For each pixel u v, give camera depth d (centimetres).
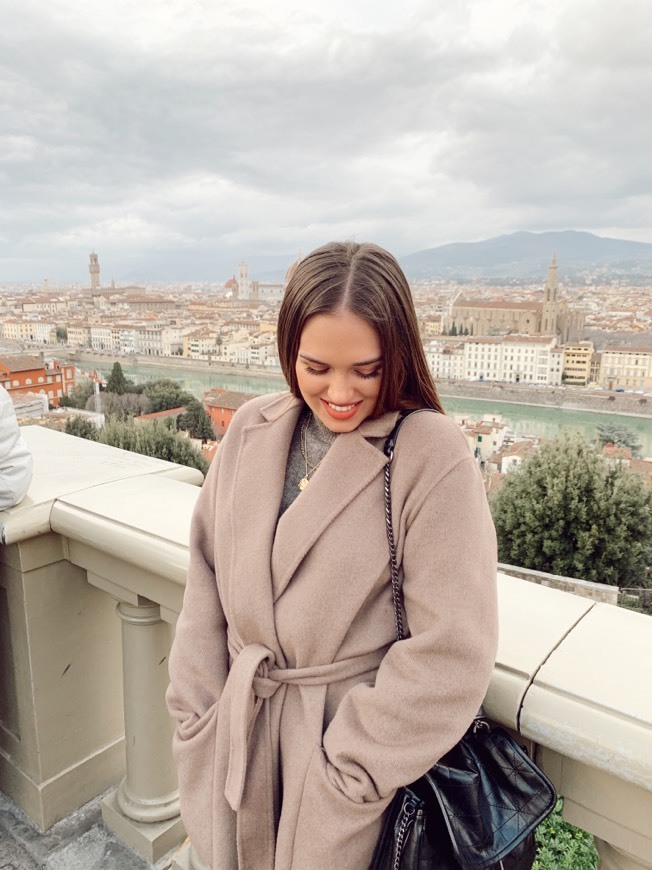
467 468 75
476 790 77
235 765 86
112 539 130
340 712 80
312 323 74
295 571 84
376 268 73
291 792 83
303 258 78
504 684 82
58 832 162
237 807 85
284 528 84
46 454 192
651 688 79
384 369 76
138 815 153
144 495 152
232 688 88
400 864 77
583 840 212
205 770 93
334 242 78
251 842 89
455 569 72
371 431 79
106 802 161
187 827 95
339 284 72
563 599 101
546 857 209
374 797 76
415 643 73
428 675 72
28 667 154
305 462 89
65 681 161
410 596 76
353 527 79
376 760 74
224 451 98
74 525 139
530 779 77
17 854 156
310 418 90
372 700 75
